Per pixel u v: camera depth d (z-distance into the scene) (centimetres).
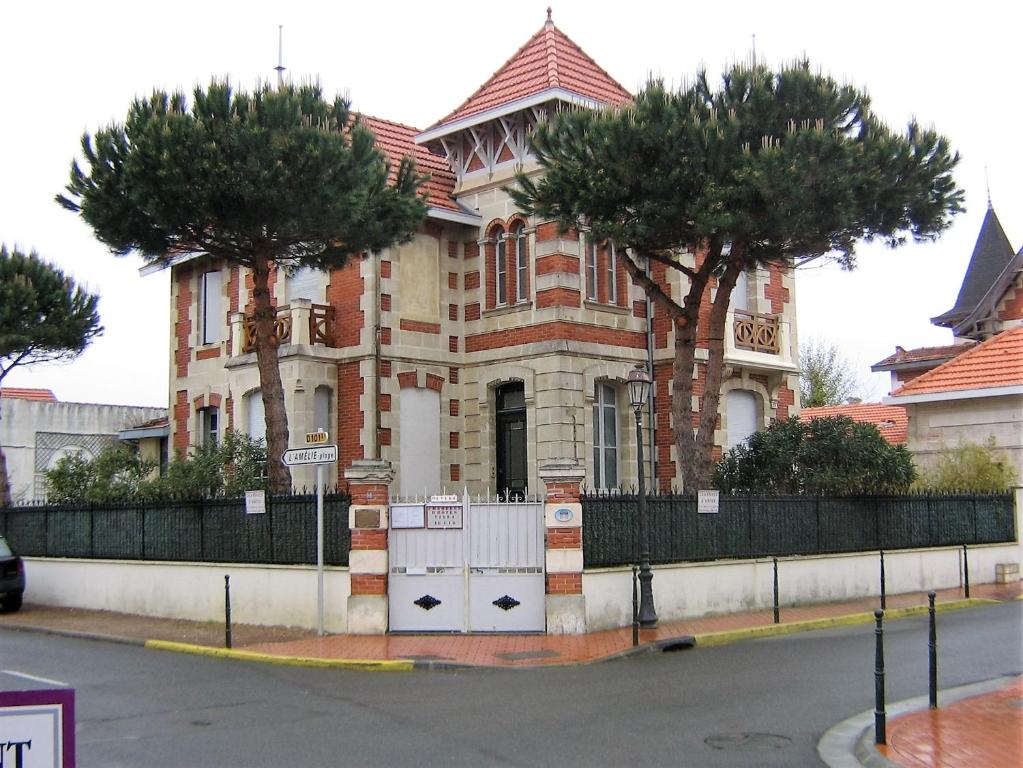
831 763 843
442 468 2294
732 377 2416
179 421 2716
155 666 1375
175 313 2769
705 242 1875
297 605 1659
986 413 2525
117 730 984
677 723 980
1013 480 2417
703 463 1820
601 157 1717
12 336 2500
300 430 2206
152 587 1906
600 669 1299
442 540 1592
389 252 2250
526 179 1842
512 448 2270
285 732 966
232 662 1408
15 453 3706
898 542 2088
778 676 1219
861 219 1795
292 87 1788
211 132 1662
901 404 2617
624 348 2294
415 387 2270
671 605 1669
